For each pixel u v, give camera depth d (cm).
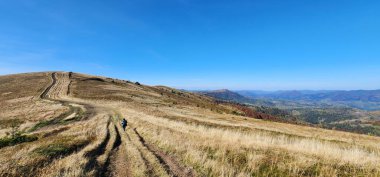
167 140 1797
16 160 1243
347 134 3738
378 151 1900
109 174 1126
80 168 1138
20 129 3528
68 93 9506
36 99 7862
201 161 1246
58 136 2148
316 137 2956
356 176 1037
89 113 5103
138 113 4953
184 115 5003
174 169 1176
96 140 1978
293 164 1166
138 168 1170
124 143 1903
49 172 1082
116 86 13000
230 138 1844
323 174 1052
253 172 1112
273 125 4600
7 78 13512
